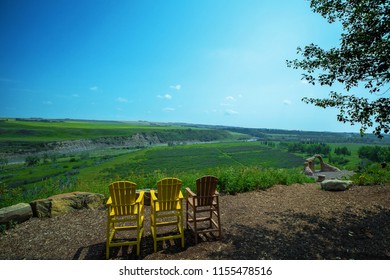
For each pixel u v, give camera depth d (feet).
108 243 12.77
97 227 16.96
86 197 21.17
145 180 27.99
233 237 14.61
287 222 17.10
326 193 25.40
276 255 12.42
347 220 17.31
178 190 13.88
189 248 13.41
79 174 198.80
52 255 13.16
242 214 18.94
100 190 25.08
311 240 14.19
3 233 16.08
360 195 23.71
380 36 14.92
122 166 253.65
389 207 19.63
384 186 26.30
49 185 28.17
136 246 13.91
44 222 17.99
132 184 13.07
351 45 15.88
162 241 14.43
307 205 21.21
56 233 16.05
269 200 22.98
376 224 16.44
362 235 14.87
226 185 26.05
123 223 17.65
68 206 20.12
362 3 16.03
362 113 15.07
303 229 15.79
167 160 307.99
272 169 34.88
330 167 64.80
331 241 14.07
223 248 13.25
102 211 20.35
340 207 20.35
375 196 22.97
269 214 18.85
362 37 15.26
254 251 12.85
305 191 26.61
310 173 58.59
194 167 258.37
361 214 18.45
